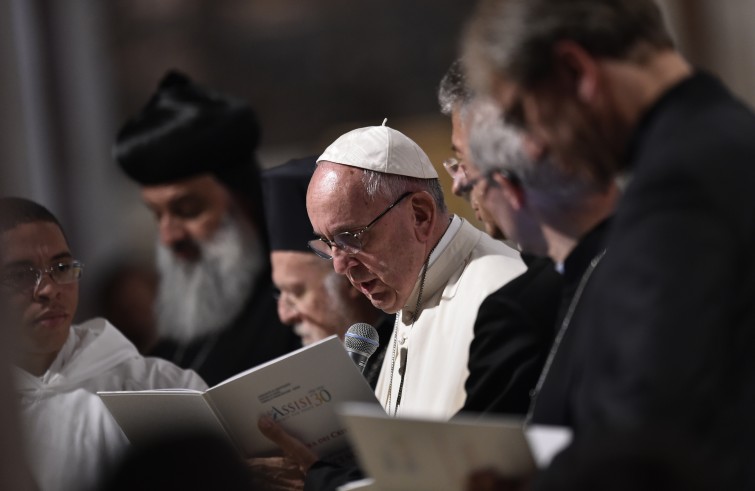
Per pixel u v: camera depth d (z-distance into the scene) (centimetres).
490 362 1260
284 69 4388
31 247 1570
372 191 1348
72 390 1609
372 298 1382
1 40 2267
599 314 882
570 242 1027
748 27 2234
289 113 4394
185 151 2053
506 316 1273
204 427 1310
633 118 934
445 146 4188
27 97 3853
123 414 1353
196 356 2000
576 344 968
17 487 1009
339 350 1262
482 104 998
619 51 927
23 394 1581
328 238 1364
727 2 2234
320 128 4384
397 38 4312
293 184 1670
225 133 2075
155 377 1664
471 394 1258
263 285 2025
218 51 4403
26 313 1569
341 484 1249
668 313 845
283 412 1294
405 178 1368
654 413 826
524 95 941
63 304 1597
